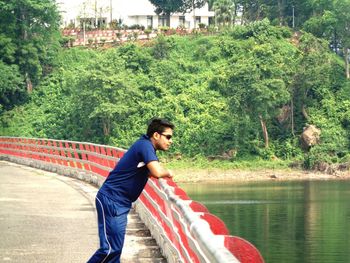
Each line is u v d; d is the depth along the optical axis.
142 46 102.88
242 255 5.31
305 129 86.44
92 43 107.38
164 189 10.54
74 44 107.81
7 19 92.56
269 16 114.75
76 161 29.02
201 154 83.62
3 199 20.91
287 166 82.75
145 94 89.19
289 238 43.12
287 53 94.44
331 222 48.78
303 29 103.50
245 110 84.75
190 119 86.81
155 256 12.03
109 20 121.25
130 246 13.03
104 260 8.64
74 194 22.42
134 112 86.75
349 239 42.44
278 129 87.94
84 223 16.17
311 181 77.50
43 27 96.31
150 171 8.41
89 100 84.31
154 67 94.00
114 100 84.69
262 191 68.06
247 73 84.44
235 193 66.56
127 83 85.69
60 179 28.30
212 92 90.00
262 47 90.44
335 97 91.94
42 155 34.25
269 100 82.44
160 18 122.38
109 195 8.66
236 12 120.88
